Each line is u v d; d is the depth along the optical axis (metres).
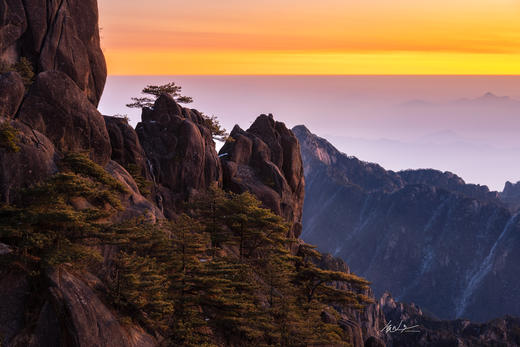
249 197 55.38
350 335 60.44
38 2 50.22
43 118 40.53
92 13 55.84
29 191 29.41
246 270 44.66
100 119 45.34
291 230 76.19
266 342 43.19
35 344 25.64
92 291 29.48
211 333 38.78
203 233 48.09
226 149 77.81
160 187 62.31
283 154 81.62
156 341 32.81
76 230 30.06
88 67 54.59
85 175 38.56
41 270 27.55
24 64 48.03
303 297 55.69
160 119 67.94
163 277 34.53
